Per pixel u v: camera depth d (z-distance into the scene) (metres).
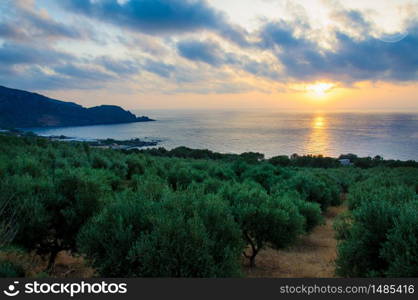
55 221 8.82
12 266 6.34
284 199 11.57
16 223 7.59
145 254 5.47
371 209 6.51
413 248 5.23
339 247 6.84
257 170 26.08
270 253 12.77
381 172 34.12
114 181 19.33
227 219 6.90
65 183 9.42
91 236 6.36
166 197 7.36
